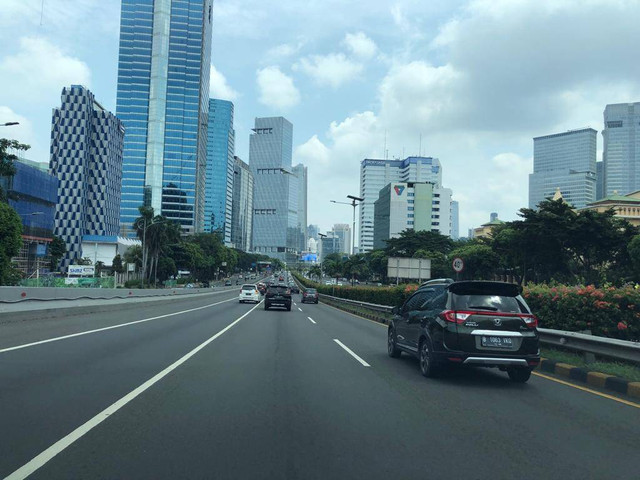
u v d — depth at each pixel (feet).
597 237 135.74
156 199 509.76
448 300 29.32
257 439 17.25
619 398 25.25
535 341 28.43
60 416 19.51
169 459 15.16
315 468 14.69
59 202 392.06
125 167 509.76
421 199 521.65
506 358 27.81
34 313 61.82
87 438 16.93
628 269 138.51
